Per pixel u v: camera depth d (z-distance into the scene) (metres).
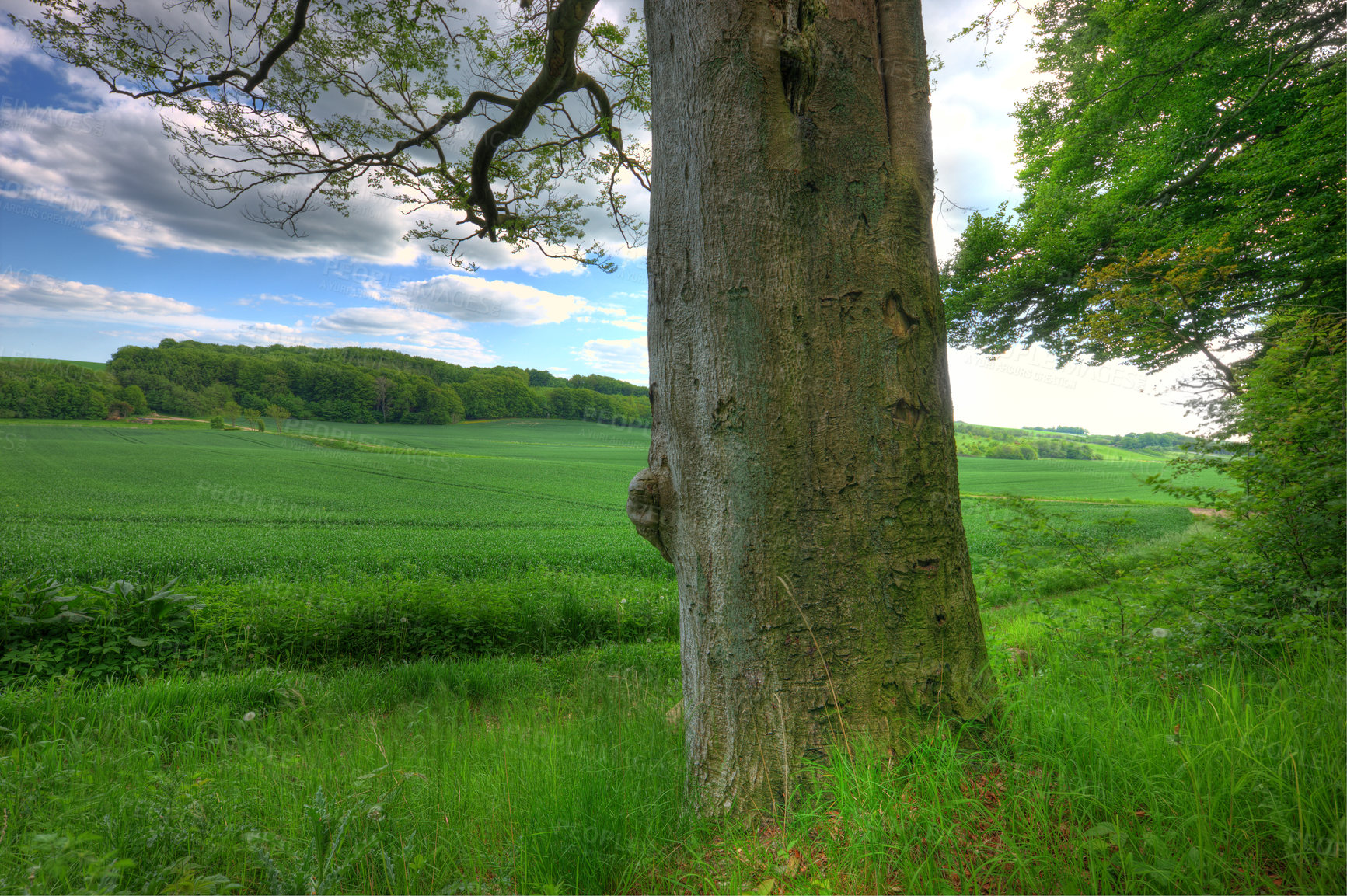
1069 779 2.01
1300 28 9.79
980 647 2.51
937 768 1.99
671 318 2.66
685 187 2.61
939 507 2.46
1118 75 12.97
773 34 2.46
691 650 2.61
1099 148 14.09
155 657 6.05
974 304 15.02
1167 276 8.28
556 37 6.25
